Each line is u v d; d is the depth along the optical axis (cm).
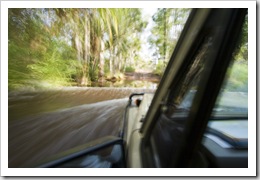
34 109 946
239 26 92
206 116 96
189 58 111
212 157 141
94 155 141
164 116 142
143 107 300
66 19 1614
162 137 140
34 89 1284
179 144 106
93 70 1841
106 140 157
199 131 98
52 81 1481
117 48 2045
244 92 178
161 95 142
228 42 86
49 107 1013
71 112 945
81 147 143
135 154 153
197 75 105
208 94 93
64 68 1628
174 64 123
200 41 101
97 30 1862
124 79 1805
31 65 1380
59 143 589
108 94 1513
